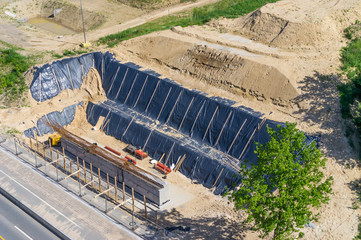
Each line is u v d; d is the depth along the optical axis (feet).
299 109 157.79
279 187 104.47
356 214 127.44
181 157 164.66
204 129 168.66
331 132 146.72
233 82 175.94
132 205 142.41
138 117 184.96
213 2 262.88
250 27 202.49
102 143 182.29
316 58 173.68
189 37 205.05
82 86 202.28
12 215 134.51
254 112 162.09
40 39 237.04
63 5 288.92
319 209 128.98
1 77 197.77
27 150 168.14
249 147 155.94
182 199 148.56
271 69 170.40
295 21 188.03
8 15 282.15
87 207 136.56
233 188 148.15
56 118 189.57
